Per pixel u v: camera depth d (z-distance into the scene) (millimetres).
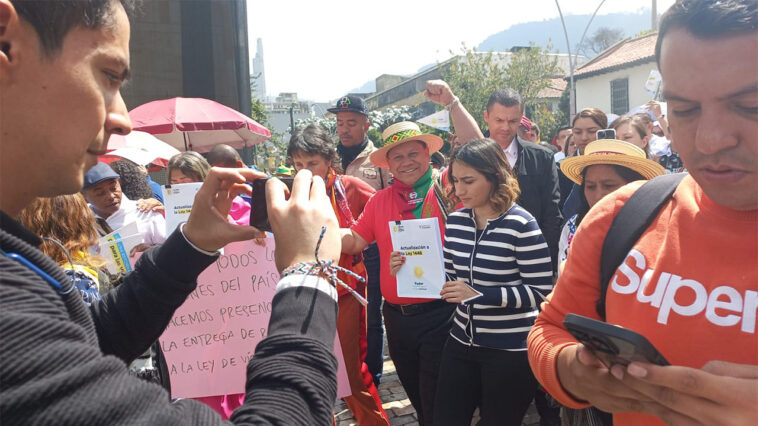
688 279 933
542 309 1303
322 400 706
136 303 1130
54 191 730
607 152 2426
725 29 753
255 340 2035
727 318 877
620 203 1130
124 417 562
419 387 3029
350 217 3475
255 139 7750
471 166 2416
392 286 2971
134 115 6348
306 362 726
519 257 2375
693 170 883
